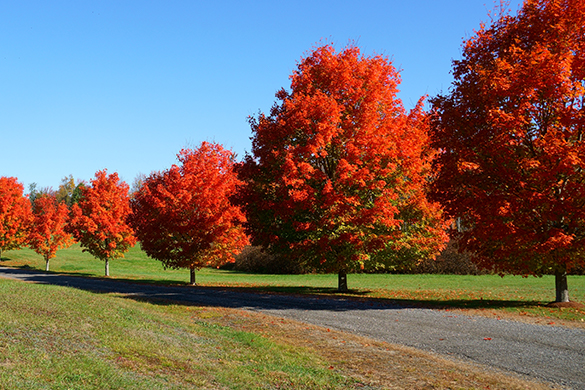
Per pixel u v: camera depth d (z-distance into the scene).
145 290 24.86
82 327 10.34
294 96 22.45
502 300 19.11
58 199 132.12
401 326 13.20
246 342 10.81
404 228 23.38
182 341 10.36
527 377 8.40
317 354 10.04
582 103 14.96
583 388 7.78
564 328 12.52
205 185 27.45
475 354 10.02
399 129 21.81
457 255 40.62
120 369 7.49
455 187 17.27
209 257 28.44
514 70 15.05
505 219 16.08
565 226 15.79
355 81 21.56
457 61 18.20
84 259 60.16
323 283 33.81
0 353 7.47
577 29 15.44
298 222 20.30
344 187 21.09
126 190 40.22
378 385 7.89
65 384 6.36
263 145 22.20
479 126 16.50
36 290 16.66
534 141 14.97
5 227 54.16
